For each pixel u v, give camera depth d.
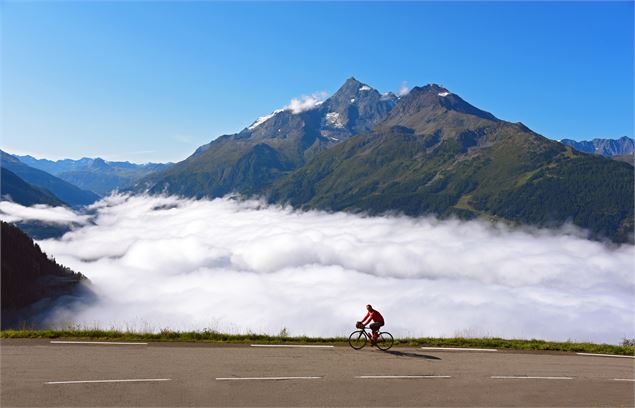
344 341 24.25
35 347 20.38
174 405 14.19
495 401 15.70
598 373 19.59
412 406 14.91
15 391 14.89
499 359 21.38
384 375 18.06
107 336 22.91
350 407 14.60
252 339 23.78
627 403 15.93
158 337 23.09
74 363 18.05
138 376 16.73
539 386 17.48
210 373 17.42
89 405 13.95
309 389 16.08
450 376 18.28
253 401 14.76
